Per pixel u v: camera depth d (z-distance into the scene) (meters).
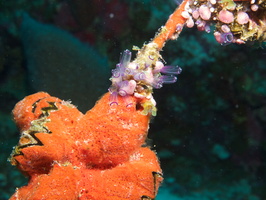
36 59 0.60
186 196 0.69
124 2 0.57
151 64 0.35
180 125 0.70
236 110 0.69
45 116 0.33
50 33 0.60
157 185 0.33
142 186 0.32
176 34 0.37
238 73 0.68
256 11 0.36
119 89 0.33
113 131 0.33
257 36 0.37
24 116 0.34
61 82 0.58
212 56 0.67
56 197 0.31
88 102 0.58
